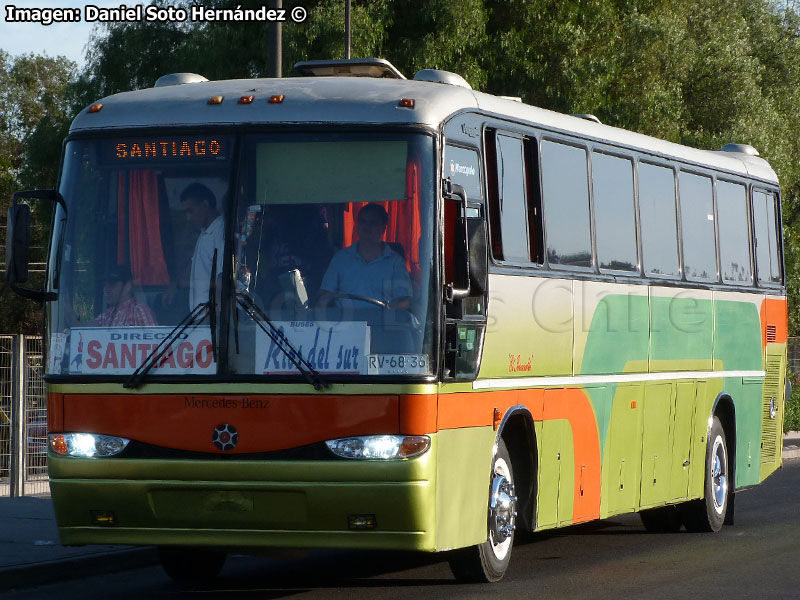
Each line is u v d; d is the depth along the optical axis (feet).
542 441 48.65
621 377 55.62
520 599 44.47
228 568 53.72
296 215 40.34
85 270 41.34
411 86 42.98
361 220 40.19
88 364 40.81
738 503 80.79
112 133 41.83
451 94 43.39
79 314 41.11
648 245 58.95
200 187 40.91
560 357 50.16
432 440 39.58
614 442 55.06
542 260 48.96
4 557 51.34
